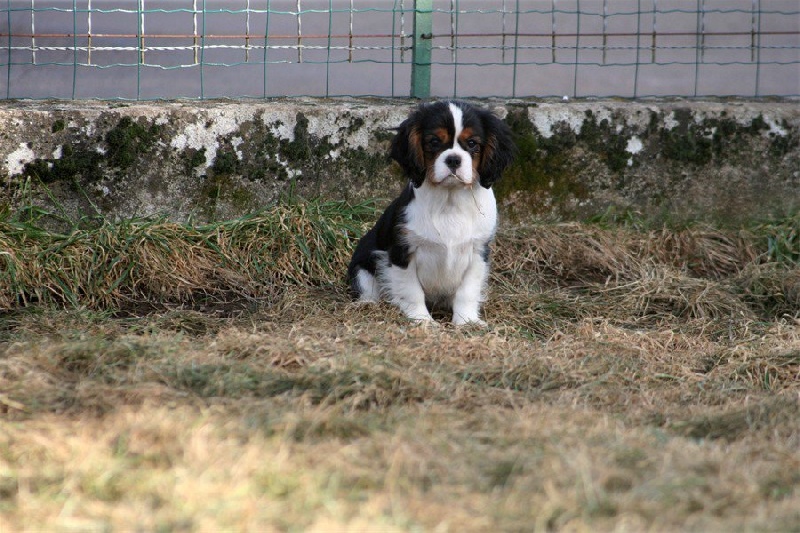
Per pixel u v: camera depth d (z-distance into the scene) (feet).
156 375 18.95
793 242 31.73
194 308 26.53
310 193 30.96
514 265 30.25
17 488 14.30
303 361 20.61
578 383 20.79
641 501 13.96
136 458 14.97
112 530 12.90
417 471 14.84
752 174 33.40
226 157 29.86
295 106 30.76
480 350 22.34
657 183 32.99
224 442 15.40
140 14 31.01
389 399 18.71
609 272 30.40
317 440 16.12
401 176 31.58
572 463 14.88
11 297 25.59
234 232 28.96
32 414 17.17
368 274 27.32
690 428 17.88
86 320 24.17
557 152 32.12
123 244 27.43
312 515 13.32
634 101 34.27
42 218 28.45
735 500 14.30
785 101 35.96
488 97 34.53
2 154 27.78
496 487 14.47
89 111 28.53
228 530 12.84
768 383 21.62
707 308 27.45
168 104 30.68
